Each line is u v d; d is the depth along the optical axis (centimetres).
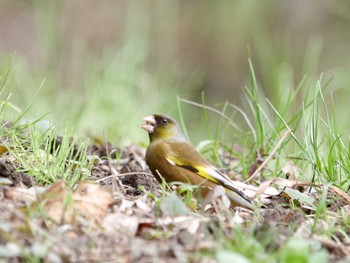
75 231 795
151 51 2725
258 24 2983
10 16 2709
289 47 2953
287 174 1137
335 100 2252
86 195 864
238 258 711
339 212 977
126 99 1906
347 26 2991
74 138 1080
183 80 2714
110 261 735
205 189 1026
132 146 1387
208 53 2941
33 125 1063
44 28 2305
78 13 2823
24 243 746
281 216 915
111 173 1050
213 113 2352
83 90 2269
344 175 1102
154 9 2756
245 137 1371
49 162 1028
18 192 873
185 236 790
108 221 818
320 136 1432
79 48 2506
